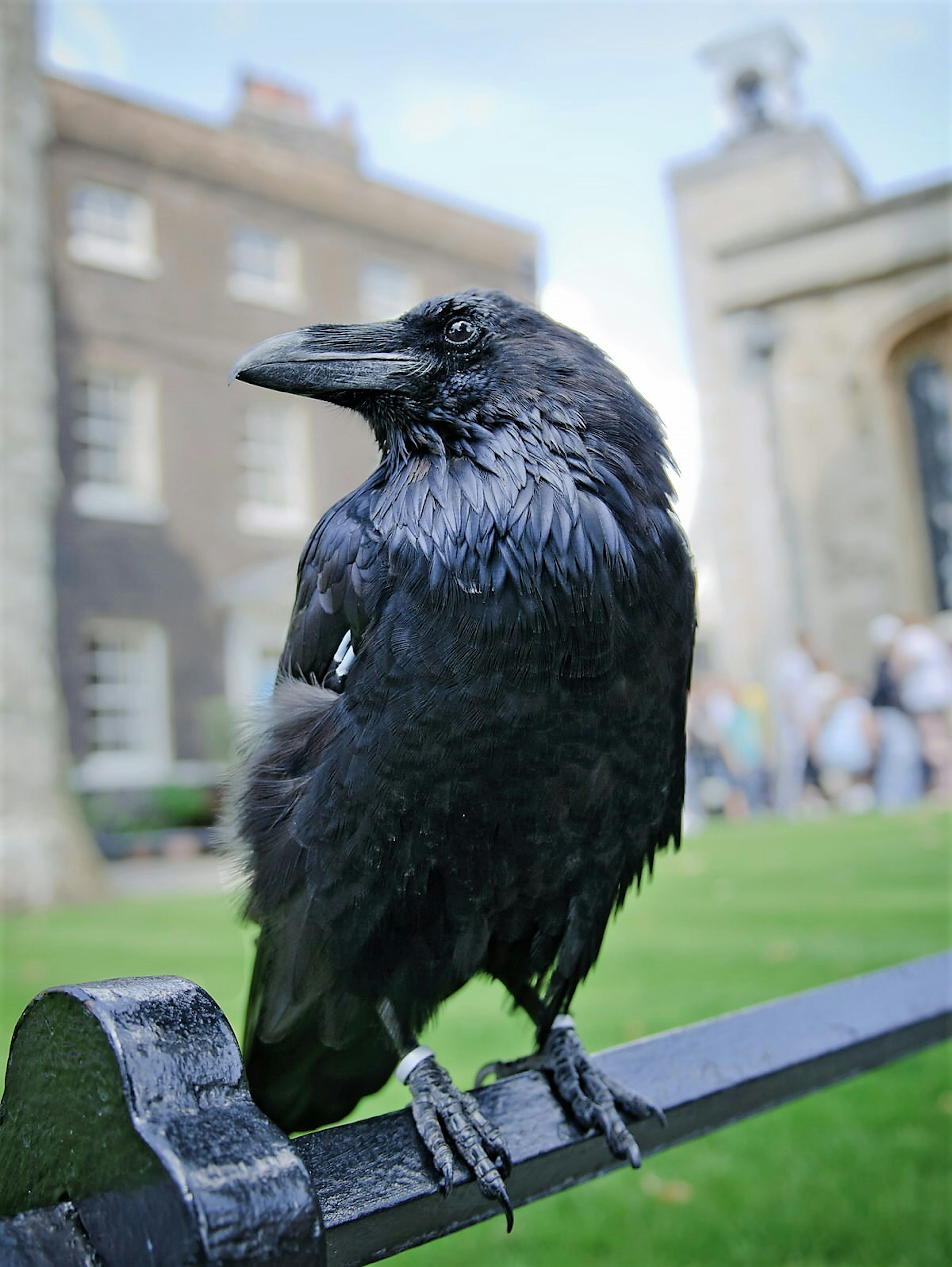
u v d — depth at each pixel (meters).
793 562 21.67
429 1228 1.46
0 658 11.04
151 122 20.41
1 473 11.52
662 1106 1.67
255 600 19.75
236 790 2.19
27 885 10.34
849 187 26.09
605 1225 3.27
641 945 6.30
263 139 21.88
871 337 21.70
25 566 11.48
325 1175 1.38
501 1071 2.13
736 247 22.44
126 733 18.89
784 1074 1.79
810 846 10.99
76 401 19.14
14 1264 0.96
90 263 19.38
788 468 21.92
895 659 16.91
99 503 19.06
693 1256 3.03
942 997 2.16
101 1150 1.00
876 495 21.44
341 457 21.80
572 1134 1.66
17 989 5.69
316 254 22.23
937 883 8.25
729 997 5.03
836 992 2.15
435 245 23.77
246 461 20.83
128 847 16.53
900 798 16.67
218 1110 1.02
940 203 21.31
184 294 20.38
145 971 6.09
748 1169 3.56
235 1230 0.93
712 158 23.95
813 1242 3.06
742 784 16.70
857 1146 3.69
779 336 22.14
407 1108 1.59
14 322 11.96
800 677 17.41
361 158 23.00
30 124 12.59
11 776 10.73
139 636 19.25
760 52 24.12
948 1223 3.11
